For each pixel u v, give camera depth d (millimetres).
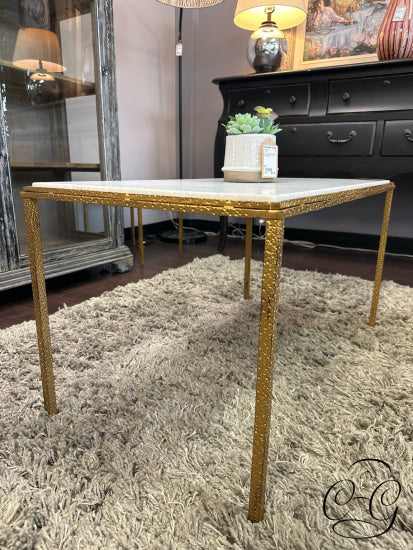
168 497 549
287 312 1275
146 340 1066
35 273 696
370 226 2361
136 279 1701
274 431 695
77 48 1588
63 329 1121
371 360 958
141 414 737
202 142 2820
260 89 2000
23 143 1414
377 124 1763
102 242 1723
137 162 2572
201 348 1011
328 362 952
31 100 1428
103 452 638
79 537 490
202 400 783
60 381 854
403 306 1331
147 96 2564
